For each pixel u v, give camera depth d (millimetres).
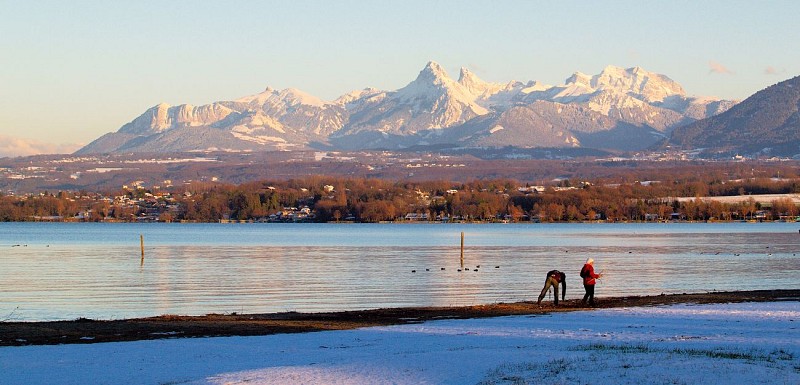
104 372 84688
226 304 183125
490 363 84438
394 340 104625
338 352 95250
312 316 134375
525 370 79875
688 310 133000
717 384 72188
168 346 100500
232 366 87250
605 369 78812
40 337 108750
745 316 124062
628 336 104000
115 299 194375
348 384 76875
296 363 88438
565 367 80375
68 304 184250
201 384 78500
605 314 129625
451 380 77438
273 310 170500
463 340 103062
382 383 77000
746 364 80125
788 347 91625
